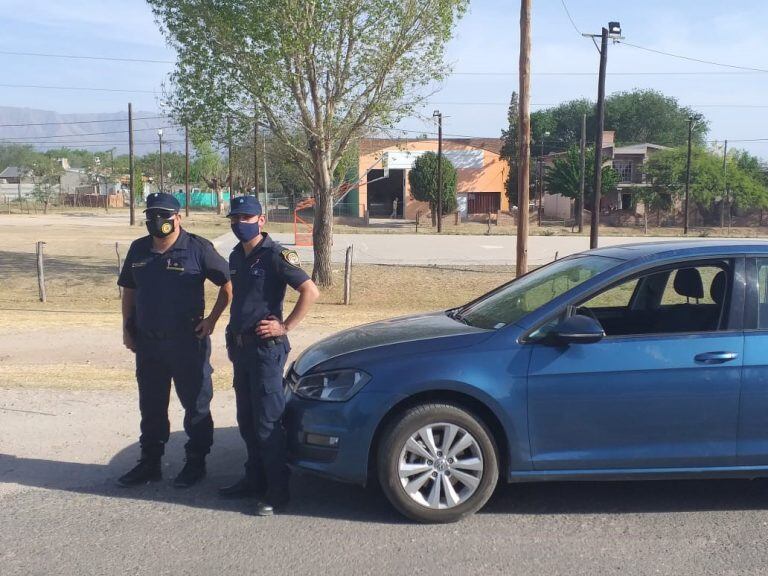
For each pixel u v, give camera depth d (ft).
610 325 16.89
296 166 58.85
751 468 14.82
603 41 90.38
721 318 15.12
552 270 18.02
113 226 142.82
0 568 12.77
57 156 398.42
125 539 13.93
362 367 14.70
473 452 14.61
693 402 14.58
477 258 85.61
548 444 14.62
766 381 14.66
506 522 14.74
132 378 26.40
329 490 16.48
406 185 188.44
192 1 49.39
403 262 80.18
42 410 22.17
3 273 64.95
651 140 278.87
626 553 13.39
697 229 171.42
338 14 49.34
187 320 16.07
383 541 13.84
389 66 51.88
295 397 15.38
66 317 41.98
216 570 12.71
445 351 14.70
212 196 262.67
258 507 15.03
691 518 14.97
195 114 52.26
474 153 196.34
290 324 15.15
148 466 16.78
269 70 49.21
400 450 14.43
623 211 190.39
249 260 15.24
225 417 21.80
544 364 14.52
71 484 16.76
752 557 13.25
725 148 183.11
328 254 58.39
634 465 14.73
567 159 181.16
